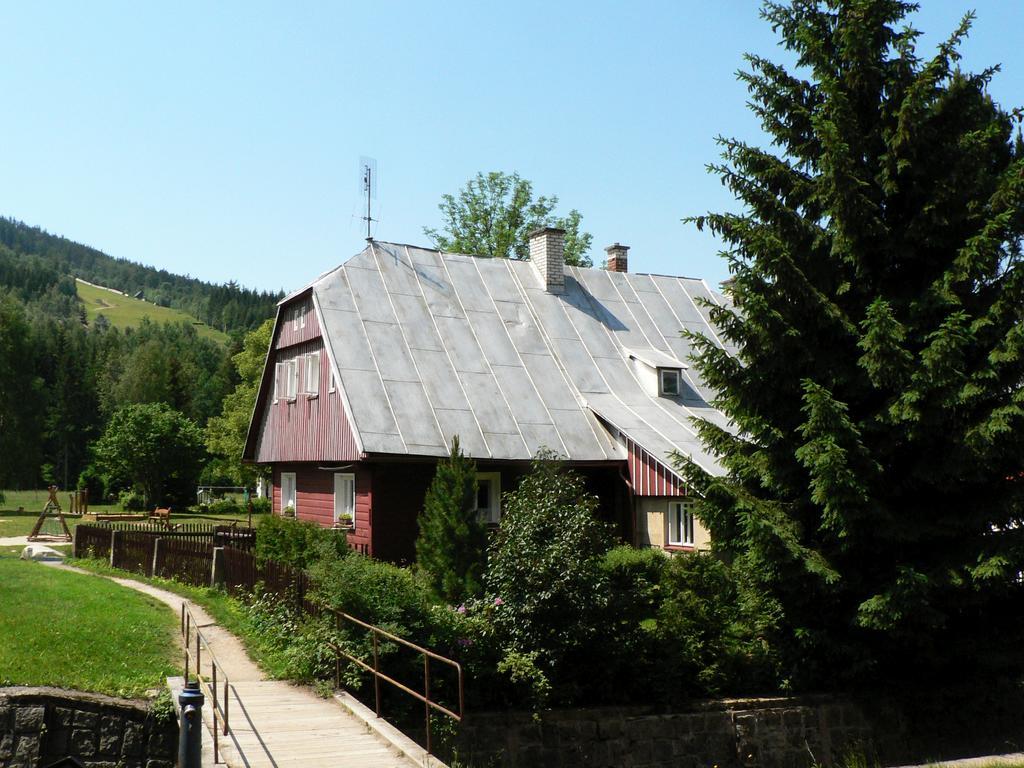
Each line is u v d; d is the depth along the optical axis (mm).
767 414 16406
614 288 31891
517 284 30047
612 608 14992
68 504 64500
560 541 14766
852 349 15938
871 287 16125
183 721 8945
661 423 25266
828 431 14633
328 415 25891
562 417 25578
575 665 14969
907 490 15664
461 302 28188
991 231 14477
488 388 25531
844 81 16172
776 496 16688
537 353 27562
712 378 16375
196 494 57188
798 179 16500
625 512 24812
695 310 32531
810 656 16078
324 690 12594
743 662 15898
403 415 23547
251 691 12695
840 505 14484
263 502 57438
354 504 24391
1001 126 15891
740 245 16125
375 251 28312
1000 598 15734
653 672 15234
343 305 26016
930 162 15594
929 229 15477
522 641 14500
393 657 13312
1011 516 14641
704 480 16234
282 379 30141
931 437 14969
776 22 16875
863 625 14914
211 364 148875
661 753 14680
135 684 12195
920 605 14422
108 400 102938
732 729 15117
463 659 14031
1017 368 14359
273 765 9555
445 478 18328
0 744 10891
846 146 15055
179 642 14688
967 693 15859
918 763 15273
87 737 11227
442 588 17219
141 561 23172
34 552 26078
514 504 15617
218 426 62625
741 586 16656
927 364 14172
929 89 15141
